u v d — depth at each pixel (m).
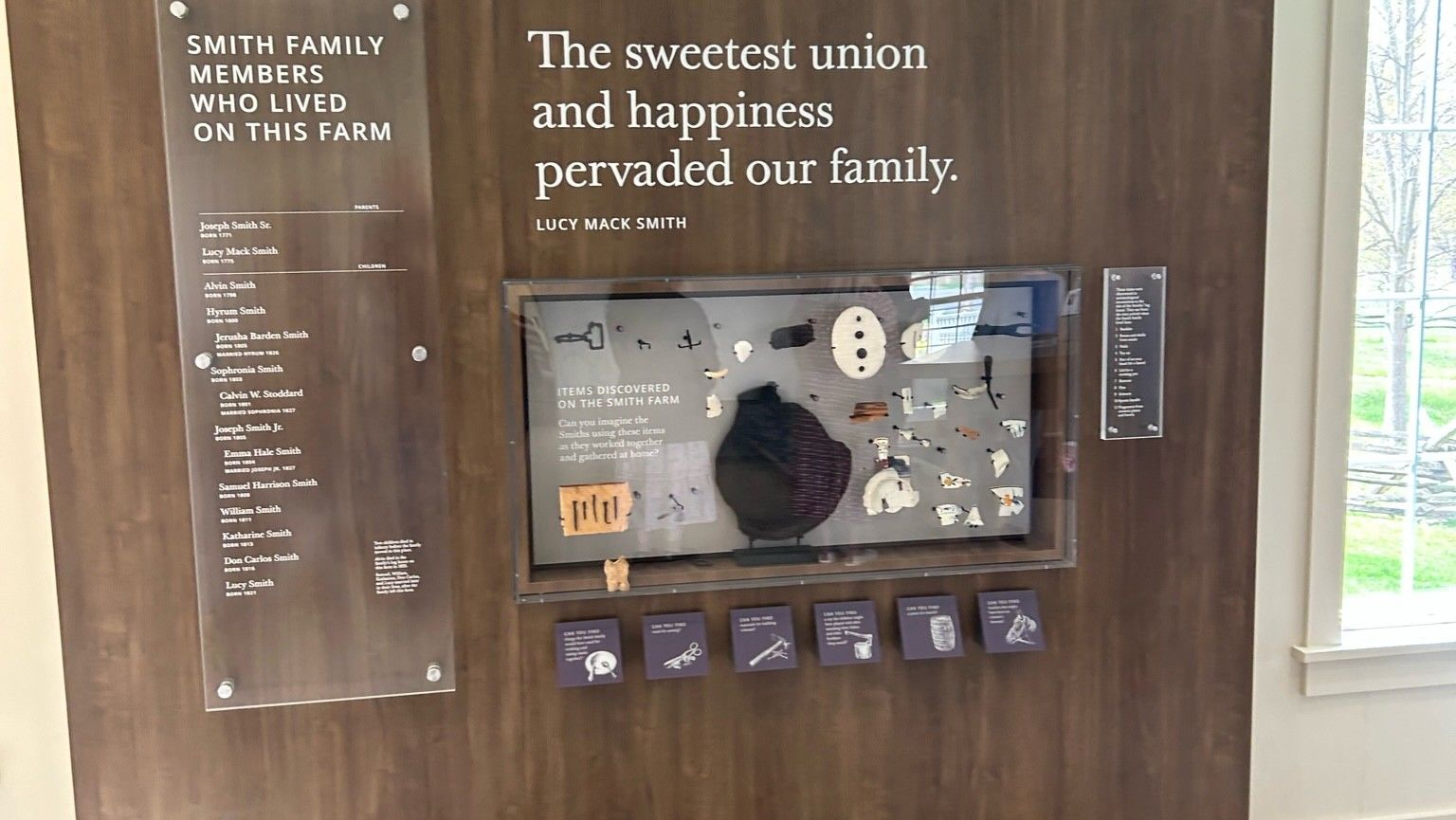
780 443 1.58
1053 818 1.72
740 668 1.58
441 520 1.53
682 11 1.51
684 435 1.56
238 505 1.48
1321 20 1.66
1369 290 1.83
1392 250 1.83
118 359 1.45
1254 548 1.73
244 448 1.48
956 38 1.57
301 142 1.45
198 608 1.49
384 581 1.52
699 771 1.62
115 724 1.49
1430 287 1.84
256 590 1.50
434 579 1.53
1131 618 1.71
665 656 1.57
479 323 1.51
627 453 1.55
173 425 1.46
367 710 1.54
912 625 1.62
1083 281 1.64
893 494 1.61
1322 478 1.74
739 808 1.64
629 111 1.51
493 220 1.50
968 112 1.58
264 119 1.44
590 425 1.54
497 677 1.56
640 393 1.54
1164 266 1.65
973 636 1.67
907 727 1.67
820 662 1.61
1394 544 1.88
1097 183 1.62
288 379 1.48
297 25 1.43
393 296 1.49
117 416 1.45
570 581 1.54
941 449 1.62
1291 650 1.77
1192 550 1.71
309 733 1.53
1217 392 1.69
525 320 1.50
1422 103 1.82
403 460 1.51
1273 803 1.80
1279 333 1.71
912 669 1.66
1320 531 1.75
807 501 1.59
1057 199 1.62
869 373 1.59
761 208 1.55
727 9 1.52
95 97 1.41
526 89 1.48
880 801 1.67
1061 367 1.63
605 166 1.51
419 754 1.56
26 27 1.38
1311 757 1.80
